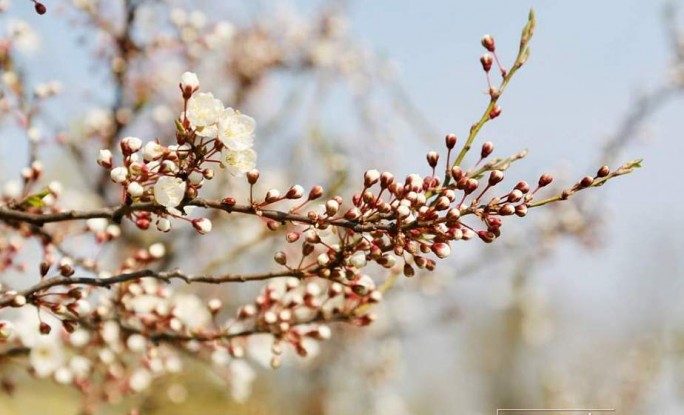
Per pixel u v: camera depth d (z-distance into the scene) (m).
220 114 0.77
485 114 0.82
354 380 2.28
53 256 0.97
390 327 2.13
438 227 0.79
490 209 0.79
